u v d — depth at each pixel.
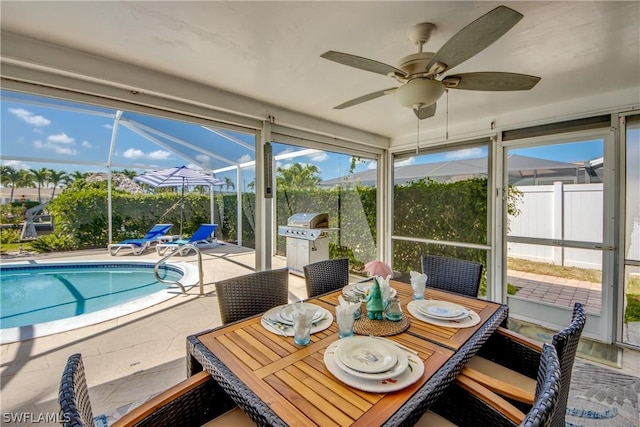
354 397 0.98
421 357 1.23
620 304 2.84
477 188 3.86
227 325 1.55
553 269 3.25
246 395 0.99
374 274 1.85
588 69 2.30
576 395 2.10
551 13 1.60
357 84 2.65
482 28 1.23
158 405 1.11
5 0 1.52
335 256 4.41
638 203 2.76
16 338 2.61
